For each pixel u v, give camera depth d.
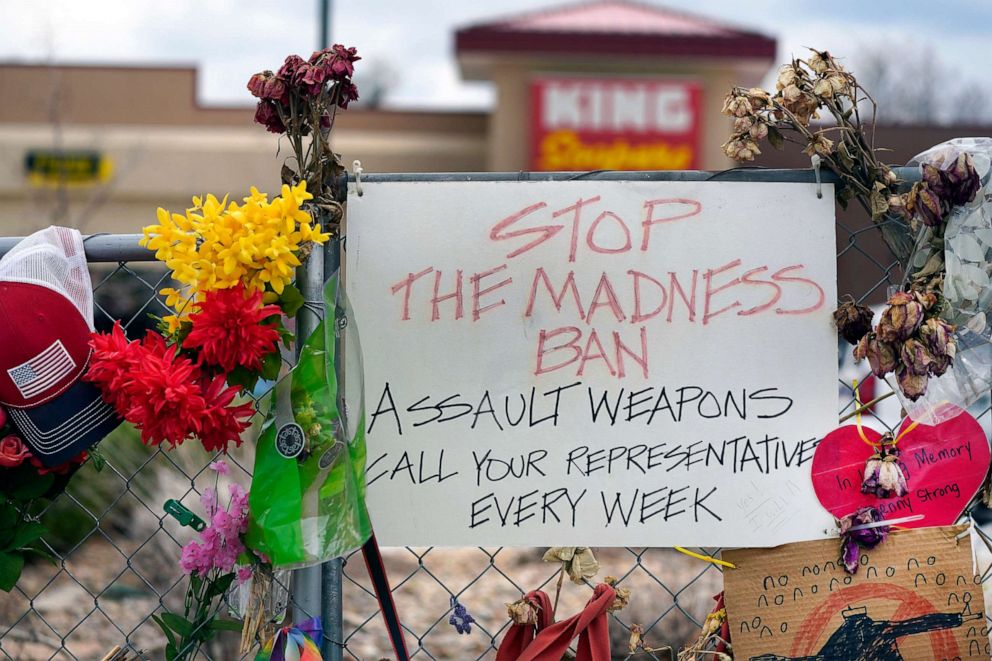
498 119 15.32
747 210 2.08
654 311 2.07
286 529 1.92
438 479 2.07
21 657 4.02
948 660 2.04
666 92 15.05
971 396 2.00
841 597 2.05
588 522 2.06
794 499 2.06
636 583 5.72
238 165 16.27
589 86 15.05
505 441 2.07
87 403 1.94
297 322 2.02
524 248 2.08
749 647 2.07
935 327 1.88
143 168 16.06
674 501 2.06
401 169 16.75
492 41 15.02
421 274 2.08
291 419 1.94
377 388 2.07
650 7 16.17
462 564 6.92
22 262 1.97
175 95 16.34
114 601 5.47
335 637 2.09
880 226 2.10
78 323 1.96
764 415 2.07
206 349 1.83
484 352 2.08
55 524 6.72
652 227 2.08
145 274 6.04
